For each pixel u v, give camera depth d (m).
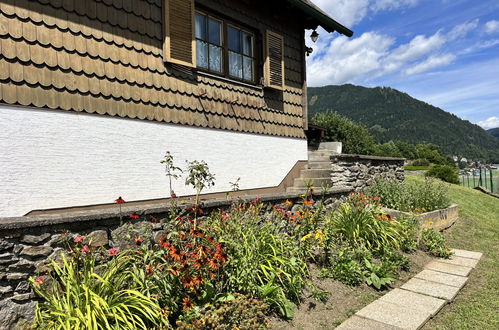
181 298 3.24
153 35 5.11
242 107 6.52
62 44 4.13
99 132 4.42
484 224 8.91
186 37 5.49
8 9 3.74
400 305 4.11
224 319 3.16
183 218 3.79
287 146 7.55
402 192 8.15
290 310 3.61
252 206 4.46
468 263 5.82
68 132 4.14
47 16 4.02
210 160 5.82
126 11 4.80
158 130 5.09
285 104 7.59
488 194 14.65
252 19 6.89
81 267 3.02
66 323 2.45
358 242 5.36
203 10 6.06
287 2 7.04
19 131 3.76
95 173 4.37
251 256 3.73
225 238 3.76
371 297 4.34
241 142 6.43
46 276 2.86
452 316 3.95
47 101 3.97
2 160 3.63
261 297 3.57
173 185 5.28
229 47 6.60
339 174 8.03
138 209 3.51
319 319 3.68
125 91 4.72
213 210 4.34
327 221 5.35
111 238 3.32
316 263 4.81
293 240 4.60
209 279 3.40
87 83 4.34
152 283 3.06
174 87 5.35
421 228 6.48
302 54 8.13
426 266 5.65
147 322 2.87
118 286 2.88
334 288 4.33
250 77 7.05
